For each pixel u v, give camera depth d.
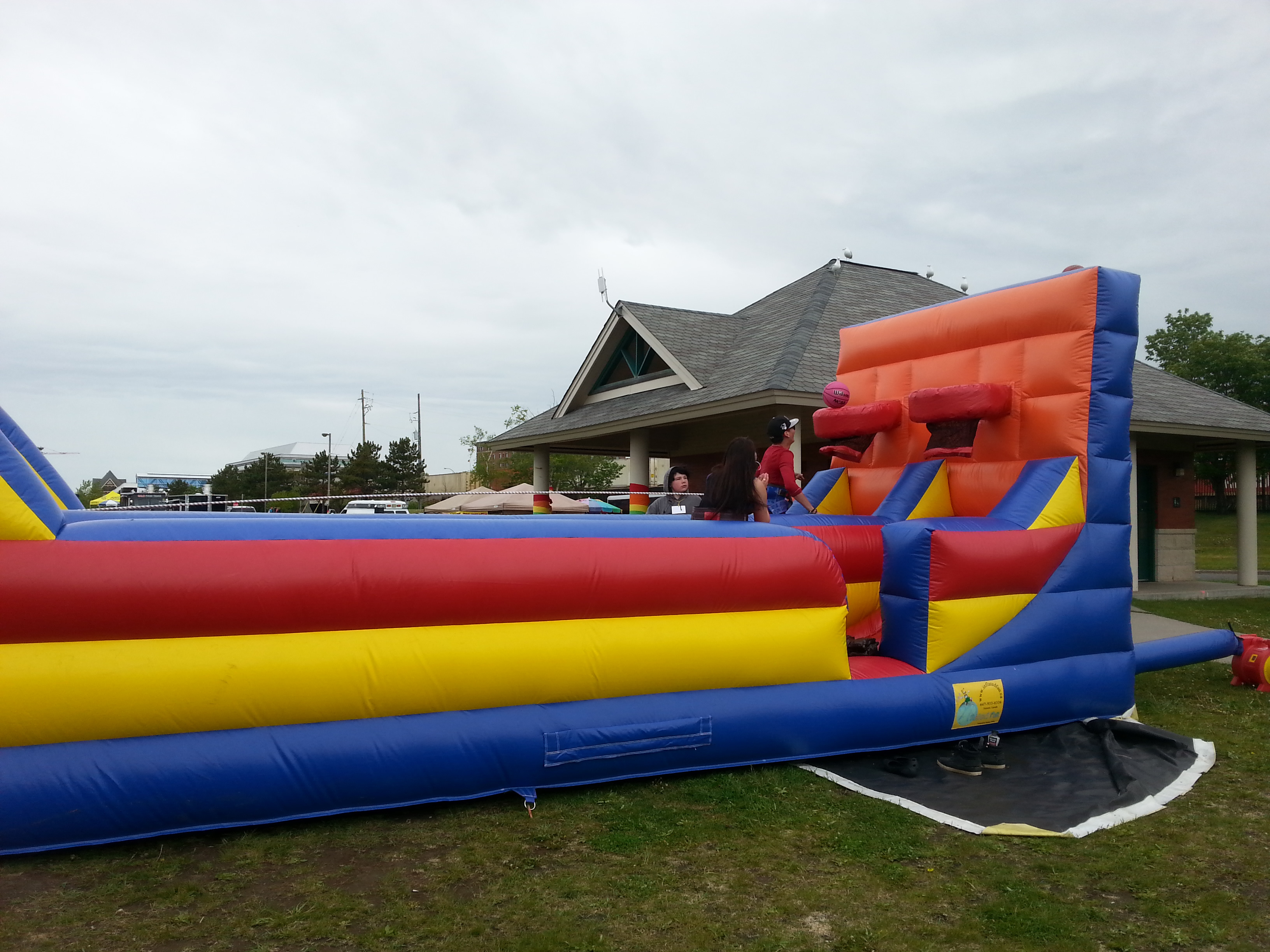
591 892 3.45
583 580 4.62
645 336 13.91
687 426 14.82
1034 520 5.86
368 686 4.12
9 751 3.66
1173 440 15.88
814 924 3.23
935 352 7.23
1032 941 3.13
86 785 3.67
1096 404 6.09
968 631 5.49
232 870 3.60
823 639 5.15
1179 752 5.38
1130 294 6.18
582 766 4.51
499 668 4.36
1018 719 5.67
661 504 7.58
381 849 3.83
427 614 4.29
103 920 3.16
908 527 5.63
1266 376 38.91
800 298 14.29
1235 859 3.87
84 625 3.75
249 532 4.18
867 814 4.36
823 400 9.72
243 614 3.97
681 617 4.89
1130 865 3.79
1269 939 3.18
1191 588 14.73
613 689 4.63
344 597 4.13
